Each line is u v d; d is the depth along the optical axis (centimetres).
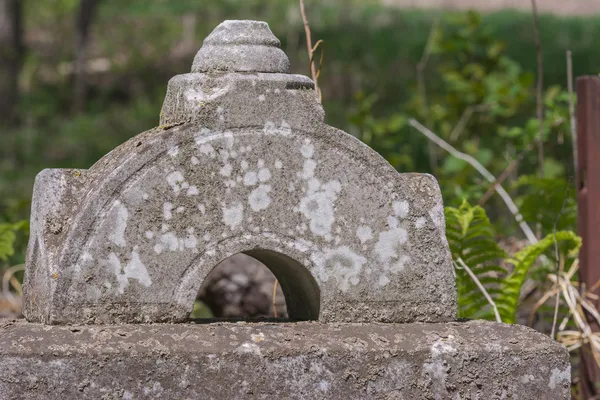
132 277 232
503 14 1995
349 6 2131
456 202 391
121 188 231
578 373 368
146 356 219
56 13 1966
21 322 242
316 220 246
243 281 411
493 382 240
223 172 239
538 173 441
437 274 256
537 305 360
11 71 1345
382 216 251
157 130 242
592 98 338
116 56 1791
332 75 1478
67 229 233
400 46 1633
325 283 246
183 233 236
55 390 214
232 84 241
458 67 550
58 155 1195
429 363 236
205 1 2134
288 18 1975
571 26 1811
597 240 337
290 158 244
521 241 436
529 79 492
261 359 225
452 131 545
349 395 230
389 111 1245
